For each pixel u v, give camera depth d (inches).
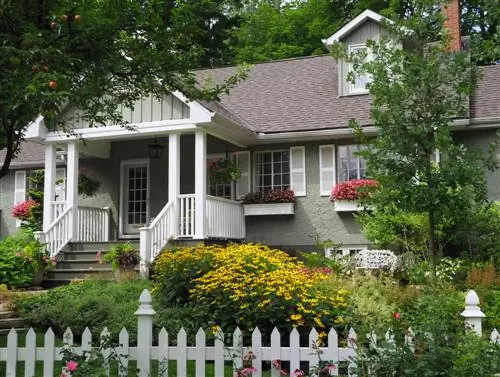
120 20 261.0
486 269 407.8
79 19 231.9
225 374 243.8
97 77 272.7
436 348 169.3
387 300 315.3
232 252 332.8
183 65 282.0
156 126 566.9
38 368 261.4
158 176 684.1
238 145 643.5
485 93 615.8
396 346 179.3
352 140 624.7
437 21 305.7
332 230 618.8
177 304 329.1
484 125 570.9
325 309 279.7
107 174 703.7
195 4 294.4
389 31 316.2
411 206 287.9
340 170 626.5
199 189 553.0
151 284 431.8
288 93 698.2
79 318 341.7
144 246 515.2
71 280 522.9
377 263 491.2
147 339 206.1
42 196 742.5
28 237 575.8
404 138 286.0
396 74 299.0
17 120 259.4
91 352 199.5
